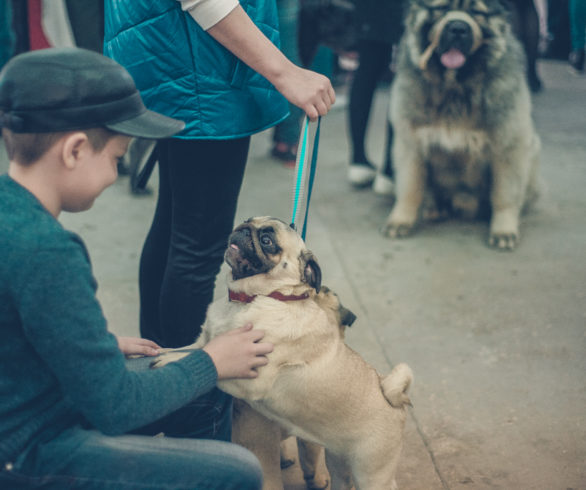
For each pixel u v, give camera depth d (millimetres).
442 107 3576
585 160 5055
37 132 1210
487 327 2906
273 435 1881
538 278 3332
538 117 6164
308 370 1710
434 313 3031
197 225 2016
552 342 2771
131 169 4113
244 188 4488
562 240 3756
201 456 1356
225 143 1934
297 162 1810
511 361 2646
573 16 6996
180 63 1798
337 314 1941
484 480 2025
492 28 3375
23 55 1254
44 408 1282
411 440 2203
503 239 3678
